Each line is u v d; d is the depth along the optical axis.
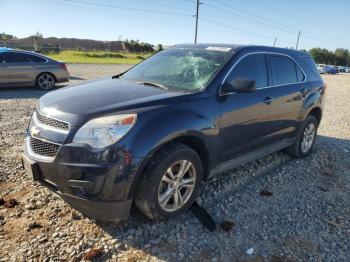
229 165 4.34
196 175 3.77
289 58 5.46
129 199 3.25
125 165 3.13
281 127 5.16
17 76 12.22
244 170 5.23
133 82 4.30
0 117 7.78
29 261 2.98
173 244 3.35
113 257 3.11
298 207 4.25
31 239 3.26
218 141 3.96
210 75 4.11
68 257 3.06
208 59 4.40
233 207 4.12
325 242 3.56
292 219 3.95
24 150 3.59
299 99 5.45
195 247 3.33
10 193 4.06
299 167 5.61
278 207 4.21
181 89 3.95
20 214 3.64
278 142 5.26
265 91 4.70
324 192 4.73
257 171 5.25
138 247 3.27
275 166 5.56
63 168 3.16
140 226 3.57
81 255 3.10
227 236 3.54
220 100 3.96
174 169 3.59
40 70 12.67
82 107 3.35
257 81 4.64
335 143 7.16
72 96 3.68
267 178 5.05
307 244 3.50
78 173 3.11
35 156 3.37
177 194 3.63
